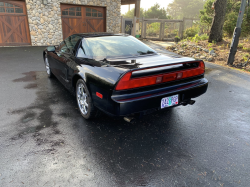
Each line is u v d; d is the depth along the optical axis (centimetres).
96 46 316
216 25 996
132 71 221
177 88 260
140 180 191
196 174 200
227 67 698
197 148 244
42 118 312
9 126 285
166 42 1534
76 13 1248
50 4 1134
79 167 207
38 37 1148
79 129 282
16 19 1081
